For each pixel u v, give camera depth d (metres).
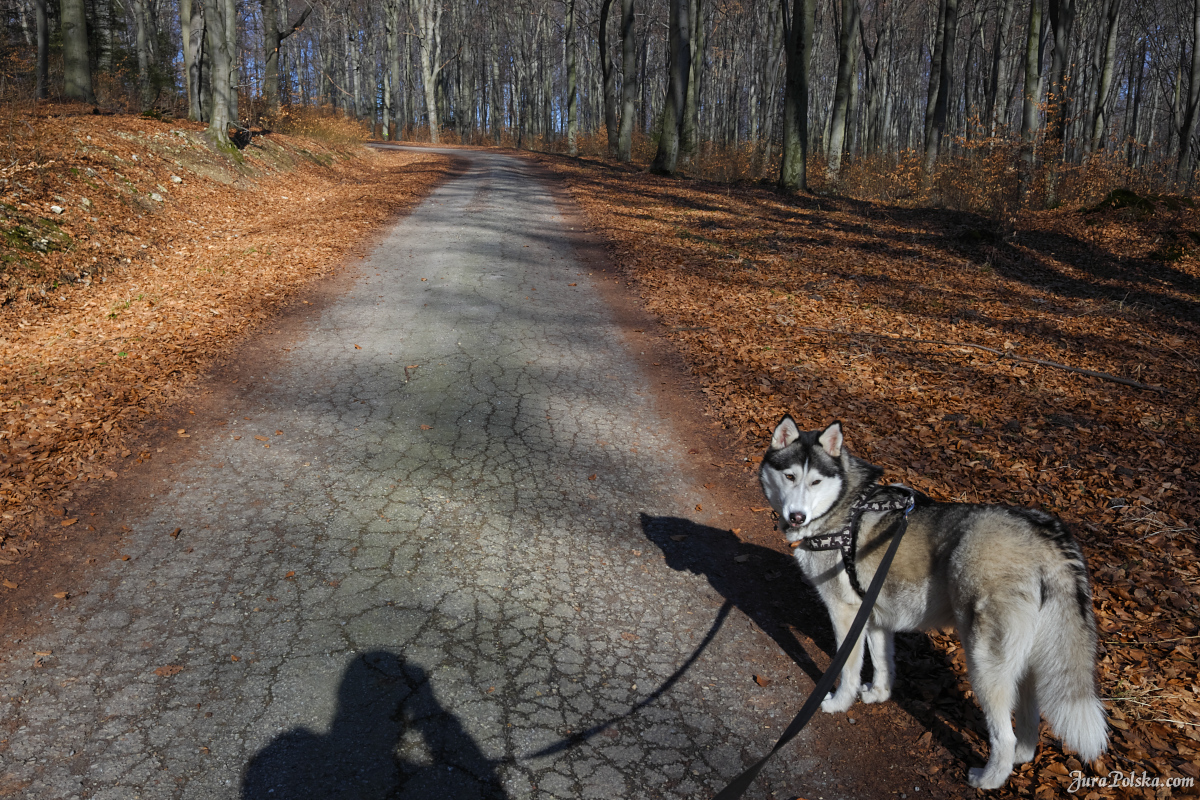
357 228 16.56
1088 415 7.81
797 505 3.78
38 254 10.99
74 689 3.64
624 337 10.37
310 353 8.88
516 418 7.44
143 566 4.67
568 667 4.06
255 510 5.41
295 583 4.59
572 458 6.67
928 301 12.70
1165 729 3.61
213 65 21.47
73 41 21.08
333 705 3.64
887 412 7.84
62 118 17.72
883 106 55.03
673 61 31.97
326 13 60.22
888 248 17.00
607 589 4.81
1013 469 6.51
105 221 13.30
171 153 18.95
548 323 10.77
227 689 3.70
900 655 4.37
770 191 27.23
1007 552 3.20
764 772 3.46
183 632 4.10
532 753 3.45
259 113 30.30
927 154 28.25
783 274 14.41
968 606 3.24
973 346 10.13
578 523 5.59
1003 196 20.62
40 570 4.55
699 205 23.56
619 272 14.29
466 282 12.66
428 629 4.26
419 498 5.74
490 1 69.44
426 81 61.16
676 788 3.32
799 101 26.31
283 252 13.85
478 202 21.84
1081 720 3.00
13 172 12.82
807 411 7.82
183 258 13.18
